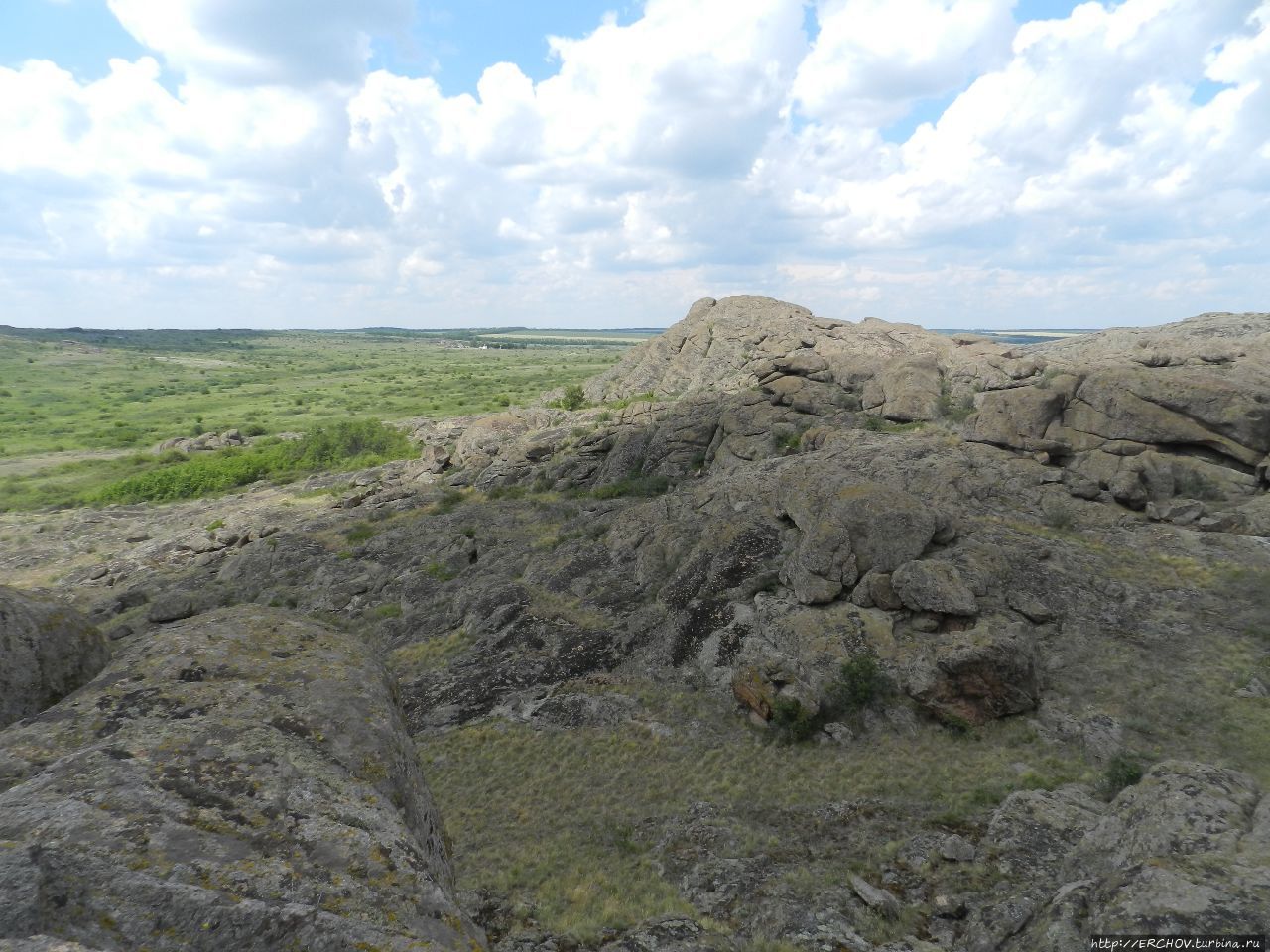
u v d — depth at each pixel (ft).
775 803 69.00
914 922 49.78
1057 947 30.27
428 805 22.99
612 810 71.56
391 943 14.80
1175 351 155.02
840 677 84.33
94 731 19.35
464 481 234.17
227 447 358.64
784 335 282.56
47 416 479.41
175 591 171.53
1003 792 65.36
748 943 48.37
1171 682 78.13
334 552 178.81
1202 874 28.32
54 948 12.30
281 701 22.17
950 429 156.15
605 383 329.52
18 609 22.49
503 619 120.47
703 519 133.39
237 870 15.17
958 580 90.89
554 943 49.47
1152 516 112.57
